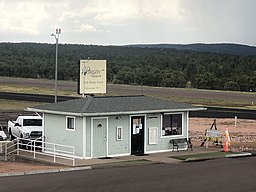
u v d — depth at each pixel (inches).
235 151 1249.4
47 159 1066.1
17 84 4813.0
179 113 1238.3
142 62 6471.5
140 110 1152.8
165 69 5743.1
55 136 1162.6
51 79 5787.4
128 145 1153.4
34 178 836.0
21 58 6958.7
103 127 1115.9
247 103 3218.5
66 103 1194.0
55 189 736.3
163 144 1213.1
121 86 4633.4
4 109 2470.5
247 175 898.7
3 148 1236.5
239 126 2000.5
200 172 925.8
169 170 944.9
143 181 819.4
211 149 1274.6
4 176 858.8
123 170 941.2
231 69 5570.9
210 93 4040.4
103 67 1630.2
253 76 4808.1
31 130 1267.2
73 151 1025.5
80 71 1619.1
